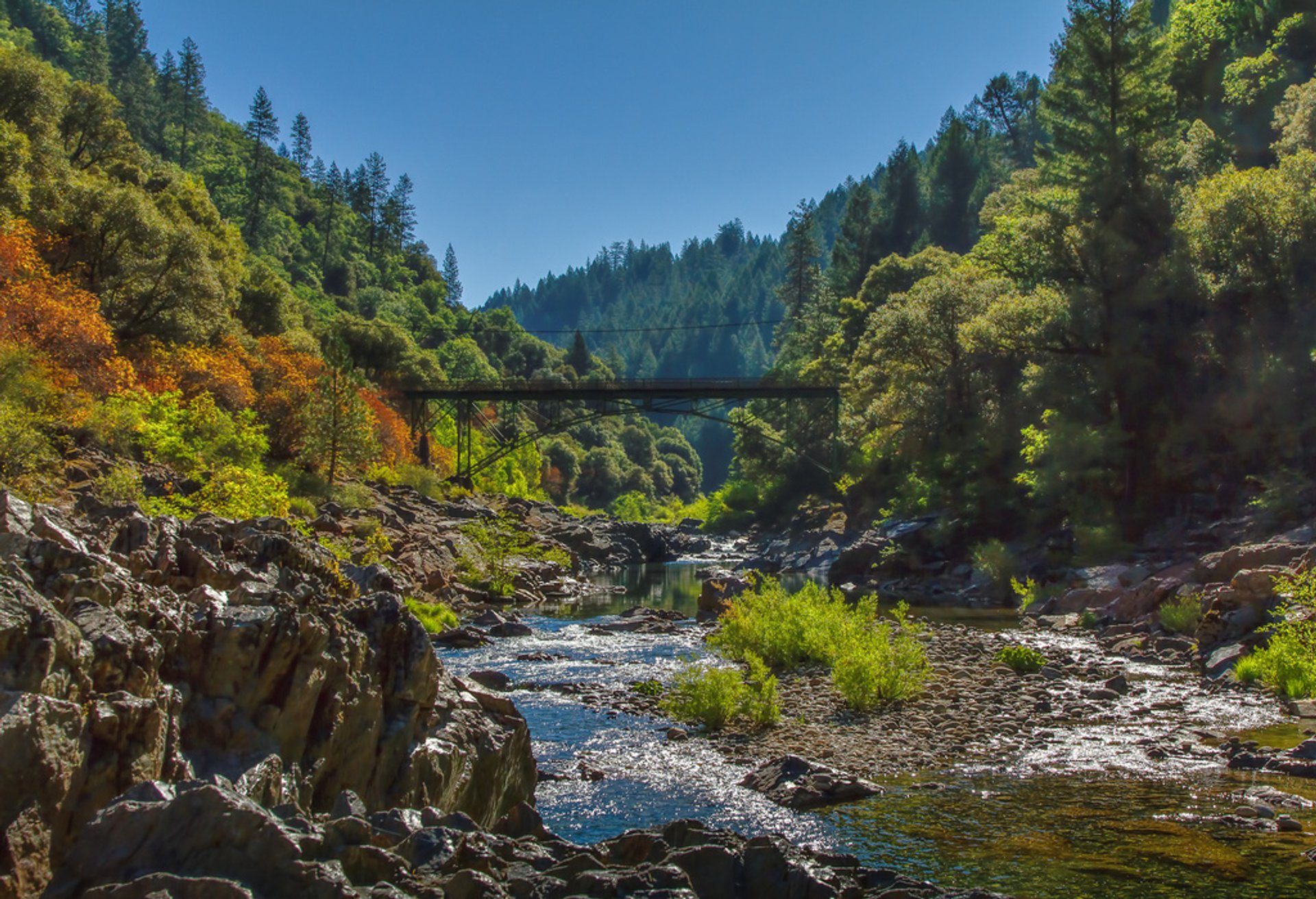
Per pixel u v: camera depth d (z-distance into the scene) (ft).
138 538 32.24
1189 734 50.57
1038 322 141.49
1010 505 144.46
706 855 23.09
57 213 153.58
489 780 36.17
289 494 136.05
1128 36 157.58
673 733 52.37
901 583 142.41
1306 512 103.09
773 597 81.71
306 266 484.33
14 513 26.32
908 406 174.60
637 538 243.81
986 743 49.57
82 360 118.83
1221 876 30.25
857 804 39.42
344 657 30.30
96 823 18.74
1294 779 41.75
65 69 485.97
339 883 17.72
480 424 336.29
